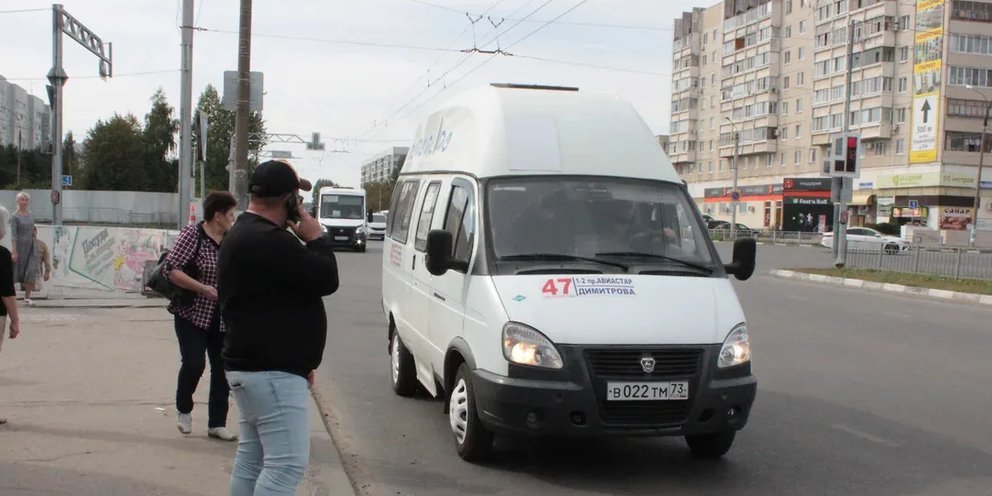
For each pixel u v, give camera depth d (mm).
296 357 3559
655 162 6469
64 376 7793
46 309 12641
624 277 5492
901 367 9922
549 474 5543
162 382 7637
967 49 62344
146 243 14531
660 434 5094
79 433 5898
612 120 6574
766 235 59938
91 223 58562
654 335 5082
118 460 5312
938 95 62062
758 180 81625
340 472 5410
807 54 74500
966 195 62781
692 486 5387
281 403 3535
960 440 6641
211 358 5863
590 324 5082
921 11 63656
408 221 7969
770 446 6379
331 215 34719
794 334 12641
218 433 5863
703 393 5113
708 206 89312
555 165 6199
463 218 6160
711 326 5262
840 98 70312
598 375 5020
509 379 5078
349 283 19672
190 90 18562
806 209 69750
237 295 3531
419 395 7898
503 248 5680
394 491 5141
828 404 7867
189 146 18594
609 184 6188
